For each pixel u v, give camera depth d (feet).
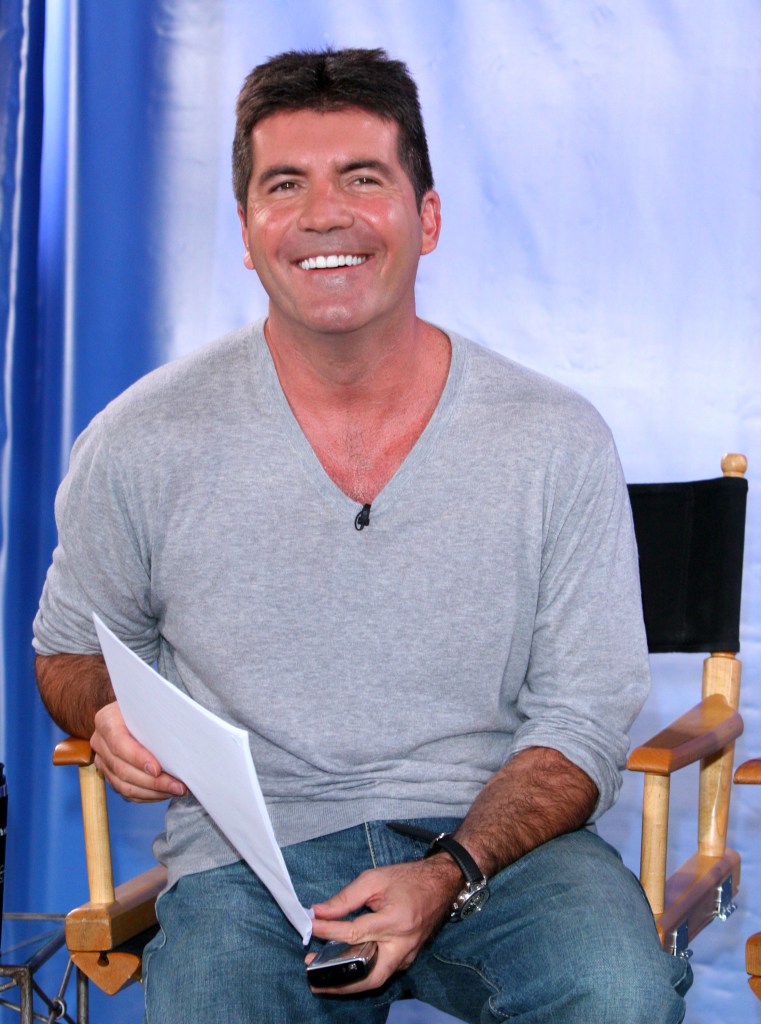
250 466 7.11
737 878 8.55
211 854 6.99
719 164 10.55
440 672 7.04
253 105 7.14
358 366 7.06
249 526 7.04
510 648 7.22
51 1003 8.07
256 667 7.02
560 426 7.22
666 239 10.66
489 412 7.24
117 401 7.57
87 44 11.29
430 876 6.20
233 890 6.77
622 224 10.73
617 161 10.71
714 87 10.53
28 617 11.39
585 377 10.85
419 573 7.00
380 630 6.98
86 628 7.61
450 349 7.54
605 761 7.06
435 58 10.94
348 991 5.88
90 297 11.32
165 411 7.26
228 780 5.59
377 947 5.91
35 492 11.43
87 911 7.18
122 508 7.19
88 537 7.36
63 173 11.44
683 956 7.48
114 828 11.40
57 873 11.42
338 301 6.81
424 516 7.05
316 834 7.00
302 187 6.95
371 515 7.02
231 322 11.33
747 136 10.50
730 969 10.64
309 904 6.80
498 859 6.44
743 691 10.55
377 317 6.88
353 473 7.19
